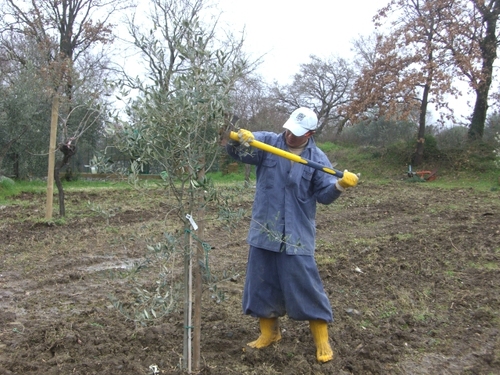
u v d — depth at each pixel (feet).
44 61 32.09
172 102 9.42
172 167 10.22
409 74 65.41
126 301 17.04
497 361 12.80
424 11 65.26
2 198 44.93
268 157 12.26
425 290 18.17
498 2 67.82
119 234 28.19
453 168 65.41
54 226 30.76
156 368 11.63
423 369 12.47
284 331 14.39
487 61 69.26
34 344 13.44
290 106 117.80
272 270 12.42
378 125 91.61
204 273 11.53
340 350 13.20
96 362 12.03
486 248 24.16
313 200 12.49
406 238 26.78
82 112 50.52
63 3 65.72
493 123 78.28
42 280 19.69
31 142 56.39
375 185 58.70
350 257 22.86
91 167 9.86
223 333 14.11
